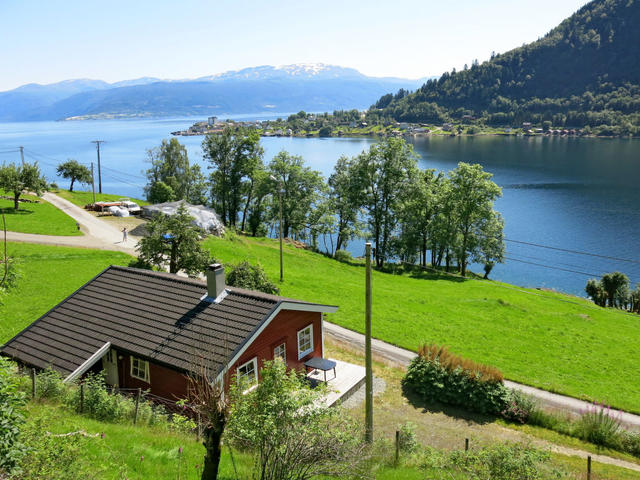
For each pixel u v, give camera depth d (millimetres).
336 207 79125
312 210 80000
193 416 17188
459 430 21438
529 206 131875
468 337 37906
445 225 69812
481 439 20562
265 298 20266
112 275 24453
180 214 32219
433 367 25125
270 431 8789
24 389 15711
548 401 27359
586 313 50375
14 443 7367
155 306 21219
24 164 73938
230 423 9281
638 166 190500
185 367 17172
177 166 102125
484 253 74062
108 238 58969
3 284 17219
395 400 24125
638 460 20438
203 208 69938
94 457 10445
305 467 9023
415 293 51844
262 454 8867
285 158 78938
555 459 19000
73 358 19250
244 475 10414
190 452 12055
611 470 18656
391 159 69375
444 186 71062
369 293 15469
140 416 15508
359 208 74812
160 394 18891
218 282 20750
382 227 75000
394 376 27219
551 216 121688
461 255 70000
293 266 58094
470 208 67188
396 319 40156
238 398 9820
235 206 82812
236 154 79750
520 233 109938
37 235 56906
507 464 11734
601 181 161875
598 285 73625
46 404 14578
